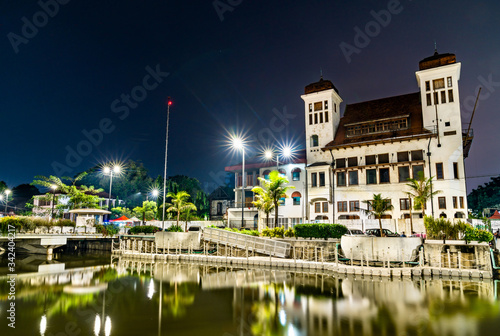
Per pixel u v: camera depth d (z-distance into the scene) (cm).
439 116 4359
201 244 3741
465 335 1245
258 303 1708
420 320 1422
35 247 4019
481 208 7981
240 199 5641
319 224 3300
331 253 2852
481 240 2583
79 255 4156
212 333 1245
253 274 2650
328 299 1786
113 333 1241
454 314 1510
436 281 2317
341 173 4809
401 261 2645
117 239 4525
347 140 4934
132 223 6022
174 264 3312
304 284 2211
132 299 1786
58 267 3059
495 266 2469
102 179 8919
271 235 3512
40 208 6525
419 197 3512
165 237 3841
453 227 2888
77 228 4494
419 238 2700
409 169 4362
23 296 1844
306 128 5247
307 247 3206
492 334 1255
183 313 1521
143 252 4031
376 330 1301
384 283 2248
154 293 1936
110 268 3003
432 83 4484
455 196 4106
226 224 5681
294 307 1630
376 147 4638
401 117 4597
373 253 2734
